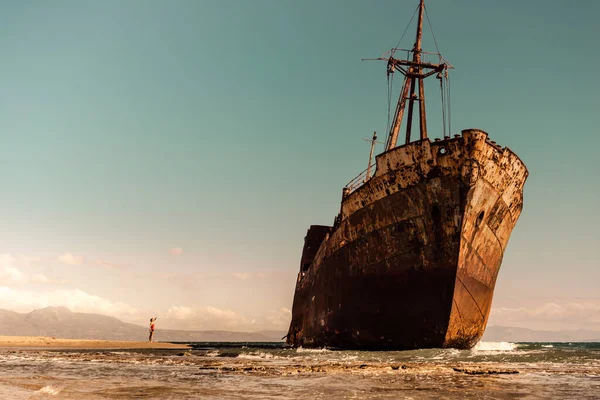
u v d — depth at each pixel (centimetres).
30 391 1358
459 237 2512
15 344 4784
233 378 1658
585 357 2538
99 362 2405
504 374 1738
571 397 1251
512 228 3073
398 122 3734
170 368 2055
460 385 1456
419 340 2691
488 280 2916
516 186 2844
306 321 4334
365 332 2928
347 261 3088
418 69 3766
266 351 3472
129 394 1305
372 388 1399
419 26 3753
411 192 2653
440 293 2578
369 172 3044
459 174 2498
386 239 2788
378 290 2825
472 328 2809
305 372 1809
